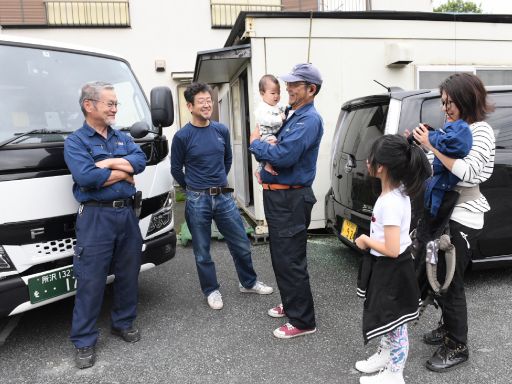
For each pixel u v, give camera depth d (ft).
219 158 10.73
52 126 9.21
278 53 16.26
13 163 7.95
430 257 7.34
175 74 33.04
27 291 8.20
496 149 10.69
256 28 15.97
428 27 17.84
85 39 32.30
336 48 16.90
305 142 8.34
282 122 8.89
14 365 8.65
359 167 11.60
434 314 9.98
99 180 8.07
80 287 8.43
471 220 7.52
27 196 8.09
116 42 32.71
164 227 10.87
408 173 6.65
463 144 6.94
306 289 9.12
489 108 7.38
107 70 10.96
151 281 13.19
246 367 8.25
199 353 8.84
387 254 6.70
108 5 32.32
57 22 31.91
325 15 16.49
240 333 9.62
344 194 12.57
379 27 17.26
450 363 7.76
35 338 9.77
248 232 16.85
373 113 11.70
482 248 10.70
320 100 17.02
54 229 8.54
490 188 10.53
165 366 8.41
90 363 8.48
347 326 9.70
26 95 9.15
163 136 10.98
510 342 8.61
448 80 7.39
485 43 18.62
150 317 10.62
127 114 10.97
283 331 9.27
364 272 7.21
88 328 8.55
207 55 15.98
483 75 18.85
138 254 9.23
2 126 8.53
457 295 7.66
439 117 10.57
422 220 7.68
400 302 6.86
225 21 34.06
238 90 20.97
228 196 11.08
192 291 12.28
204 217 10.78
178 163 10.82
